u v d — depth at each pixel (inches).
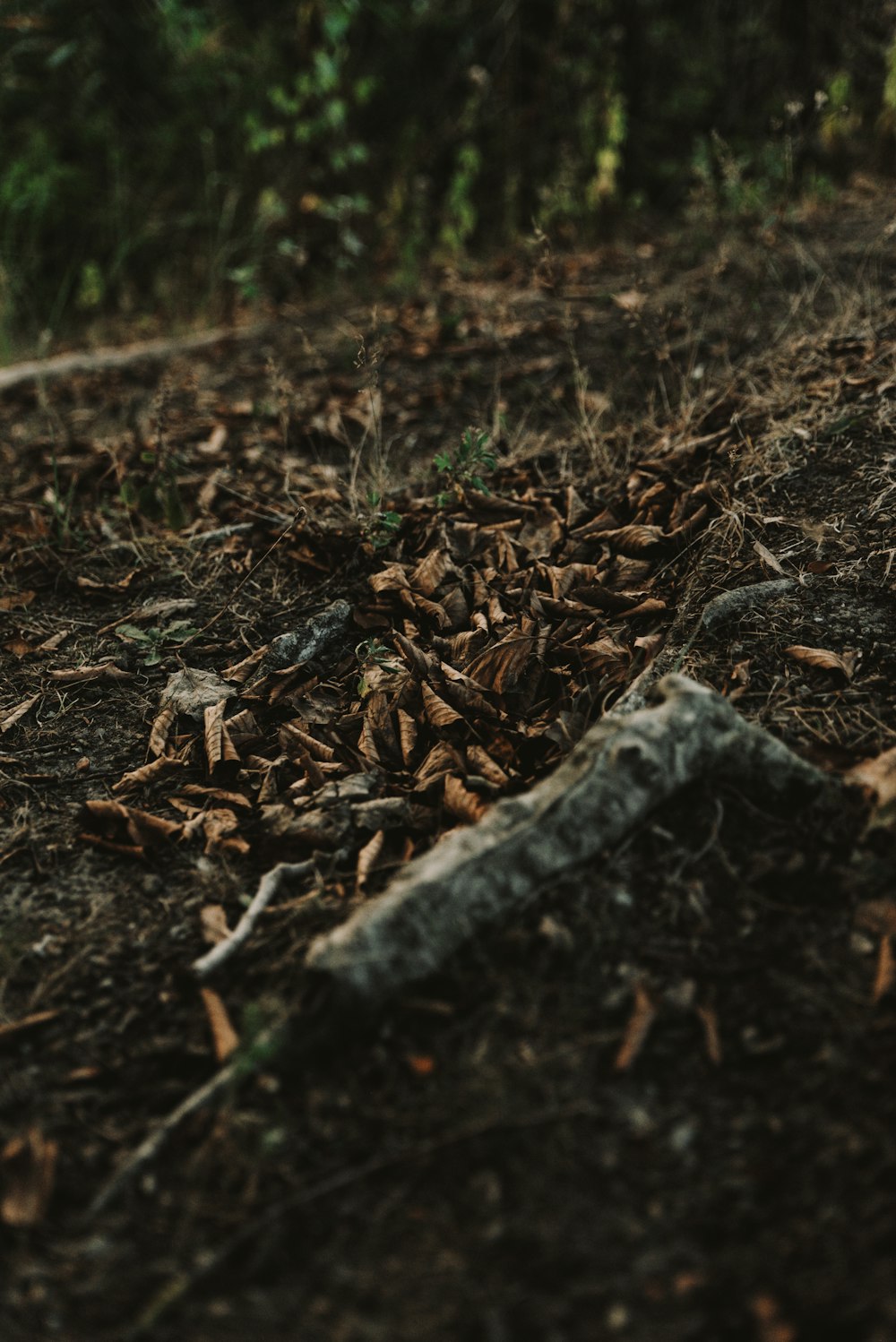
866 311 88.7
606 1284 46.4
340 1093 51.0
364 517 76.9
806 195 124.0
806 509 70.5
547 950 53.4
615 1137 49.3
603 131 143.2
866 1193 47.4
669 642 64.5
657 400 87.4
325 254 133.4
